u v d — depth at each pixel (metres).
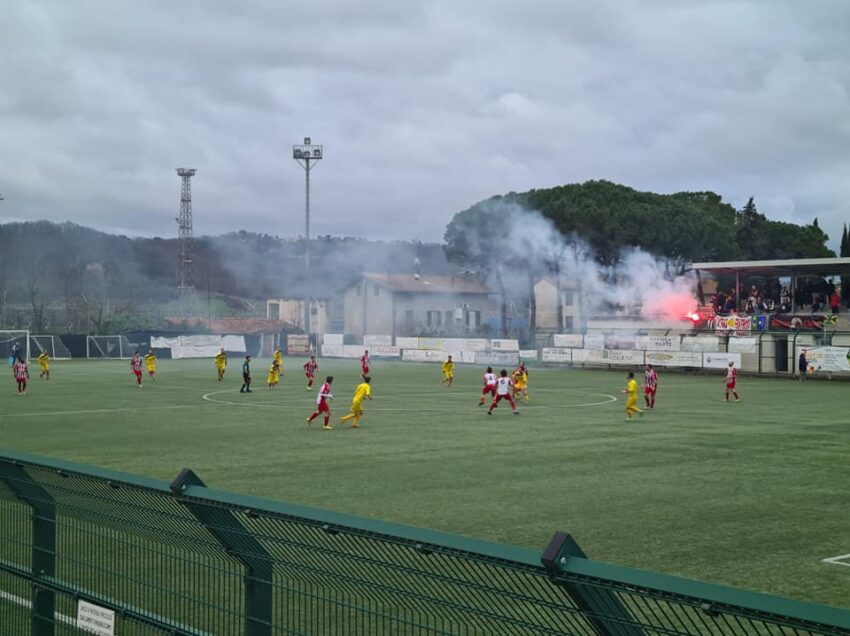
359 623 8.07
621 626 4.49
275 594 7.59
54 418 33.25
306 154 86.31
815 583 11.61
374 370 69.06
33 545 7.90
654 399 41.56
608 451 24.59
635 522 15.32
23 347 86.56
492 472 20.80
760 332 66.31
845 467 21.78
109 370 67.75
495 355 78.94
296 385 51.94
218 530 6.24
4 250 124.56
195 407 38.00
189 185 133.12
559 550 4.41
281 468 21.38
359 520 5.26
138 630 7.41
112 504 7.04
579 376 62.78
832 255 107.12
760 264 69.50
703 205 97.25
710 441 26.95
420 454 23.88
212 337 92.94
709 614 3.94
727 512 16.20
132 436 27.77
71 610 8.20
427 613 5.31
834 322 64.50
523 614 4.92
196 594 7.45
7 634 8.23
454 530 14.70
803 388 52.34
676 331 72.94
